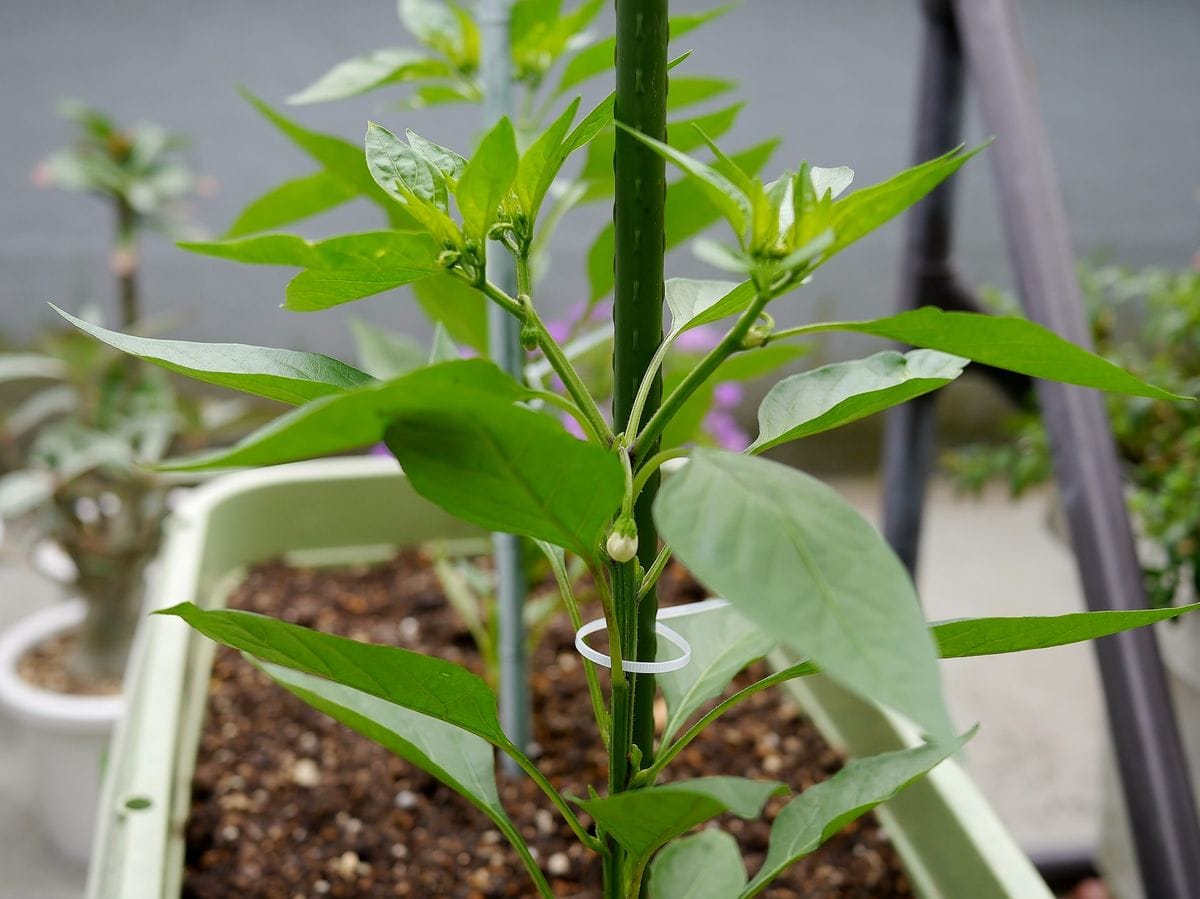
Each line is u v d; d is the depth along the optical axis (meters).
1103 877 0.79
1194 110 1.56
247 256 0.28
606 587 0.29
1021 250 0.54
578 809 0.57
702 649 0.42
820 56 1.47
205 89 1.39
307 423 0.22
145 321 1.39
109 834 0.43
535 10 0.52
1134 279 0.88
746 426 1.51
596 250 0.52
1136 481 0.77
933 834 0.48
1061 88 1.54
